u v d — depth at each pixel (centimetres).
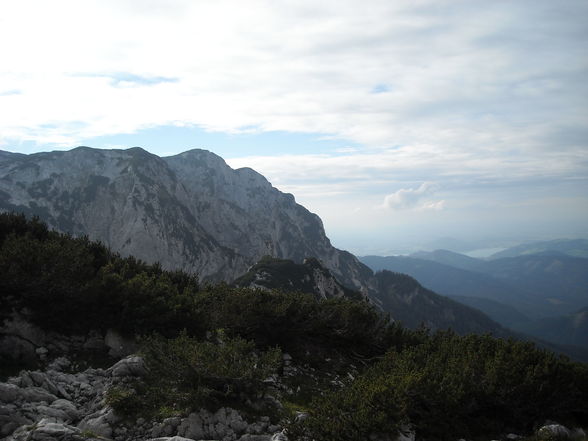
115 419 1506
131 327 2234
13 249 2228
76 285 2238
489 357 2444
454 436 1848
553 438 1827
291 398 2098
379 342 3062
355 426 1559
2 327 1991
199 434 1537
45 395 1617
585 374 2327
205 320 2525
